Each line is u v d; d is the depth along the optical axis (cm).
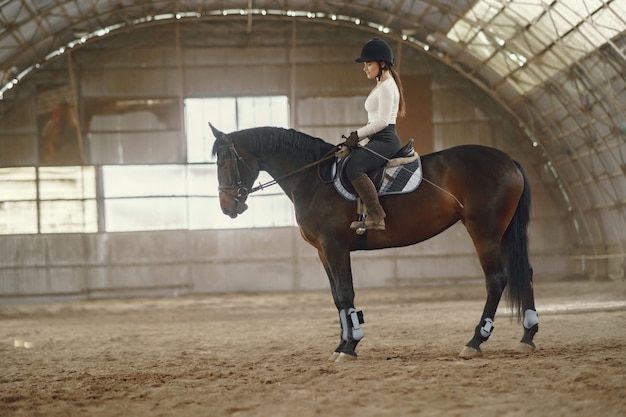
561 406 595
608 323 1389
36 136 3541
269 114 3622
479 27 3300
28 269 3516
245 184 942
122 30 3556
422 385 711
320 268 3609
